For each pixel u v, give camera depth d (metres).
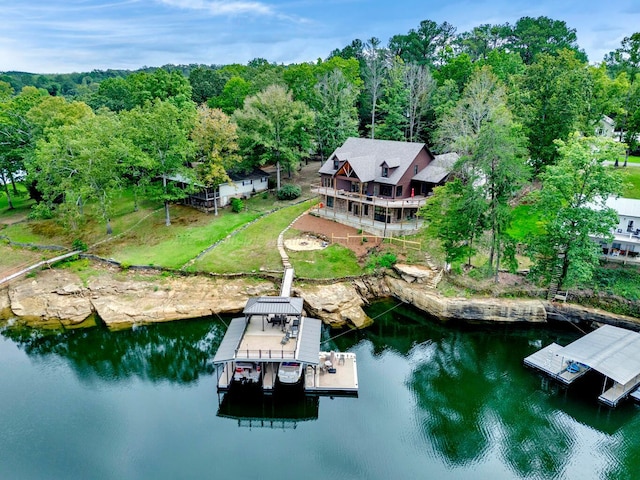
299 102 74.62
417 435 34.97
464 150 56.06
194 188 66.06
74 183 61.16
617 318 45.69
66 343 47.09
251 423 36.81
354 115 84.62
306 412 37.75
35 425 35.59
